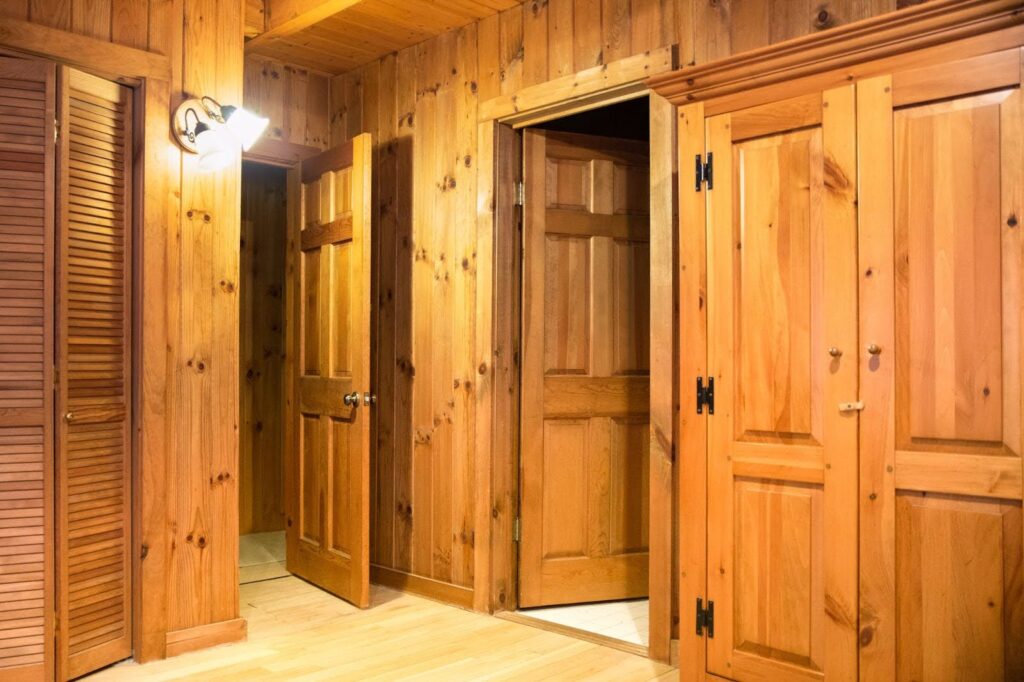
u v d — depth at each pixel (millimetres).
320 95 4465
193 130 3168
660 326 3014
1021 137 1963
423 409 3955
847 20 2555
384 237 4180
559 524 3707
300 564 4211
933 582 2080
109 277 2951
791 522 2326
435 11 3611
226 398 3273
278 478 5449
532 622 3473
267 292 5438
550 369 3719
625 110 4457
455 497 3791
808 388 2297
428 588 3875
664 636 3004
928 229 2100
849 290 2219
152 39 3092
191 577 3146
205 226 3225
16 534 2660
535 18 3480
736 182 2451
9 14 2721
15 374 2674
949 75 2059
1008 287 1981
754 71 2375
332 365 3973
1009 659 1969
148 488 3014
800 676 2293
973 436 2027
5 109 2676
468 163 3754
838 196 2238
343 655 3080
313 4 3412
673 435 2992
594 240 3801
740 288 2441
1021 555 1953
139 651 2994
